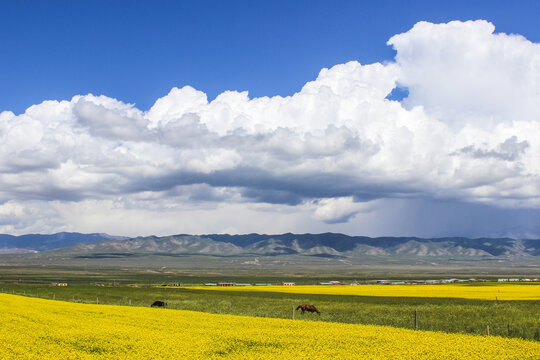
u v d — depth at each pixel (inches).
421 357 1064.8
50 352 1066.7
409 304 2507.4
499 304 2422.5
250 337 1302.9
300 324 1594.5
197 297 3107.8
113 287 4355.3
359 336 1334.9
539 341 1360.7
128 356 1050.7
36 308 1930.4
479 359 1050.1
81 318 1658.5
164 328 1460.4
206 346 1173.7
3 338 1186.6
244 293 3494.1
